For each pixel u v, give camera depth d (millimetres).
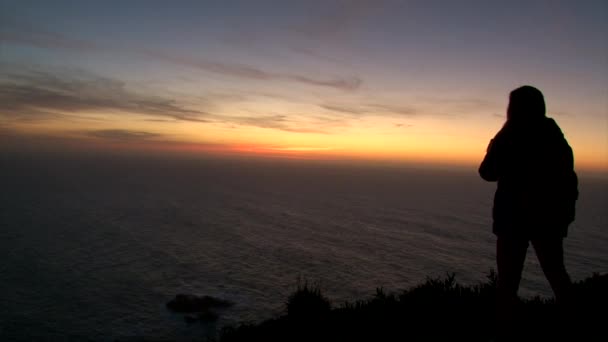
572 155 3428
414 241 82312
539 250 3385
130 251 71375
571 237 79188
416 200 167500
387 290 50469
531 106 3514
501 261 3535
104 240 79750
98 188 188625
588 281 6656
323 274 58562
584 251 67000
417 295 6066
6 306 44531
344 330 5570
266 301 47344
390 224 105062
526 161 3354
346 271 60219
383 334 5191
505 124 3637
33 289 50469
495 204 3576
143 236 84812
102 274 57594
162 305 45656
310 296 6684
